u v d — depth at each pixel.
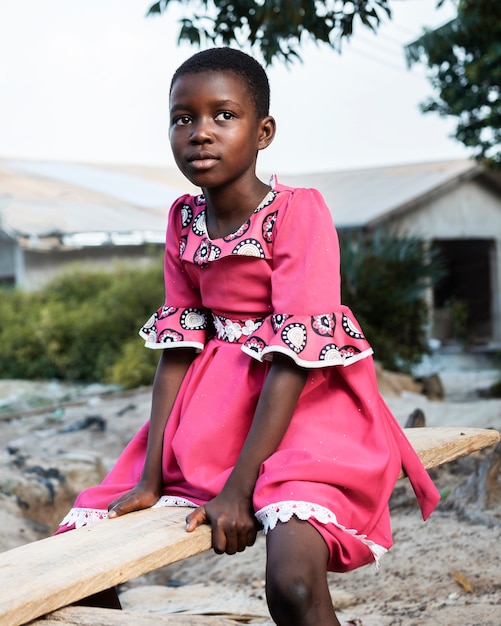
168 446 2.28
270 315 2.21
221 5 4.65
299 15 4.39
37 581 1.68
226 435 2.18
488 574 3.30
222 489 2.01
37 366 12.00
